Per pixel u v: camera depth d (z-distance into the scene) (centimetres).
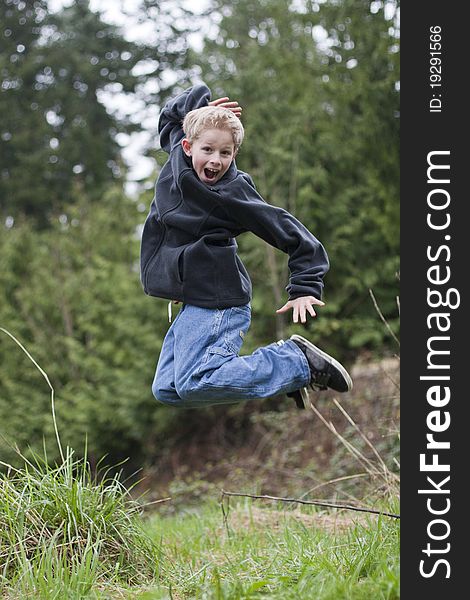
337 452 1205
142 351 1647
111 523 540
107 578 509
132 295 1684
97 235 1964
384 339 1502
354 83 1434
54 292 1845
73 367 1795
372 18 1459
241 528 752
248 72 1612
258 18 1884
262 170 1552
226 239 489
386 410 1149
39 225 3244
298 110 1554
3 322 1834
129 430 1703
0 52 3584
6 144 3391
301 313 469
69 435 1683
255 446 1484
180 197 485
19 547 502
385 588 427
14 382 1775
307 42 1623
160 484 1599
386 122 1406
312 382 480
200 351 478
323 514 765
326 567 469
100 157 3344
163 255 493
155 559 538
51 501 530
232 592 436
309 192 1491
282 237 474
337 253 1512
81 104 3528
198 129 471
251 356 479
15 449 600
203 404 497
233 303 487
